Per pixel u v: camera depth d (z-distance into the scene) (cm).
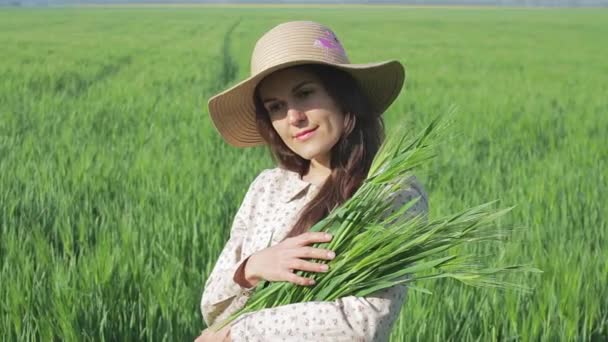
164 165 841
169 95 1689
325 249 211
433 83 2005
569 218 643
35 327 411
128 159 916
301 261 210
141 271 482
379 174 206
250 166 851
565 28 5703
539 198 699
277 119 232
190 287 462
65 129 1160
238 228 250
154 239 555
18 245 544
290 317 206
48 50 3058
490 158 938
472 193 738
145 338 415
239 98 252
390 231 203
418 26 5797
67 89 1830
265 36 230
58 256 528
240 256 245
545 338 407
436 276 202
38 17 6925
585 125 1264
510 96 1728
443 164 887
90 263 491
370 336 203
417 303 424
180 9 11231
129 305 442
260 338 209
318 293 211
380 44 3712
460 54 3177
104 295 447
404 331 404
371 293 206
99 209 678
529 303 444
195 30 4922
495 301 427
